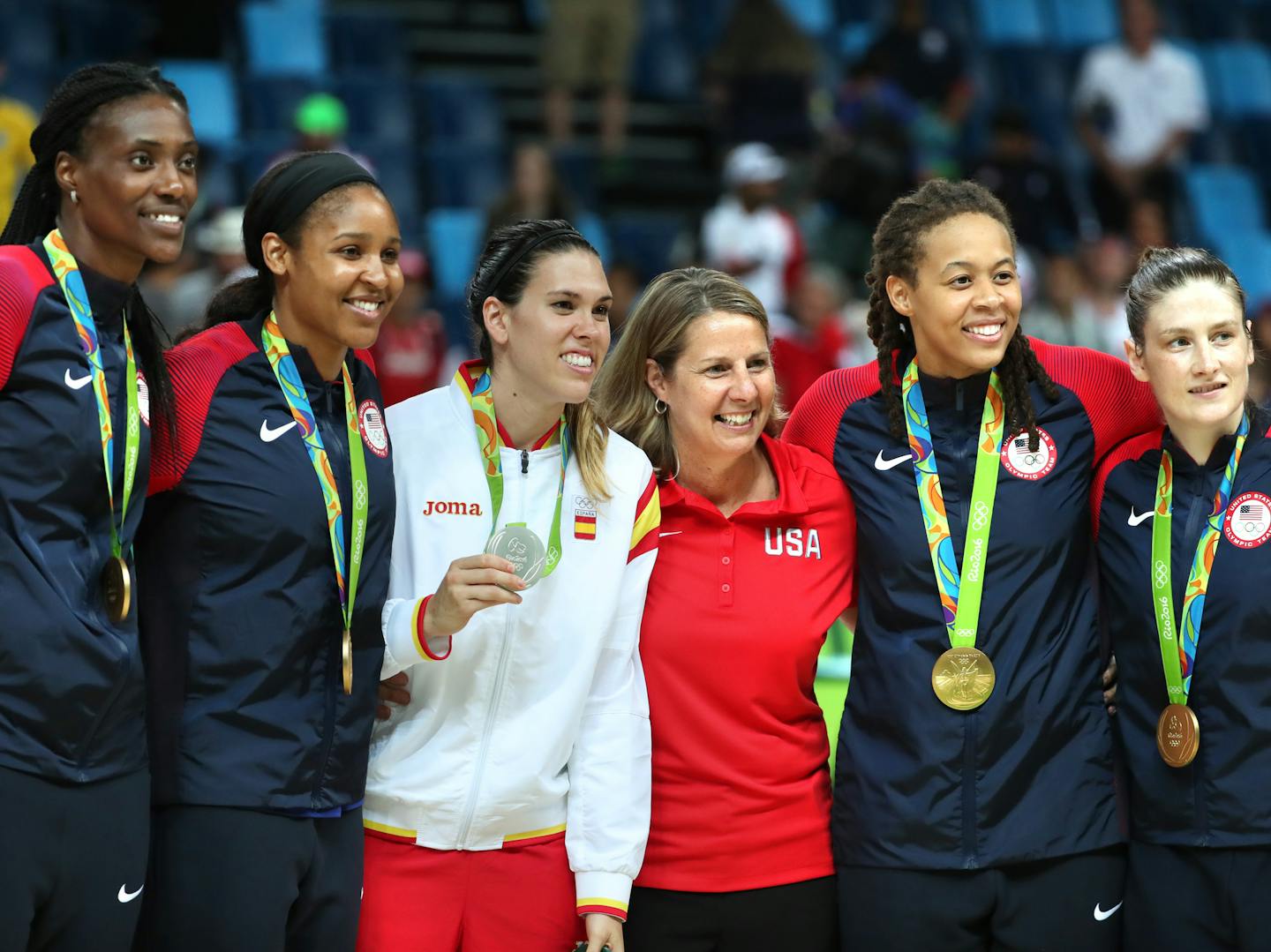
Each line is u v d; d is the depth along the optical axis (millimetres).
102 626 4449
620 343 5613
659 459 5555
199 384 4730
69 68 16625
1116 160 18953
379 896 5066
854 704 5426
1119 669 5371
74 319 4516
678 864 5312
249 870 4617
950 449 5434
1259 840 5000
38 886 4371
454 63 19891
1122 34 20438
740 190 15328
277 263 4820
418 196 17516
